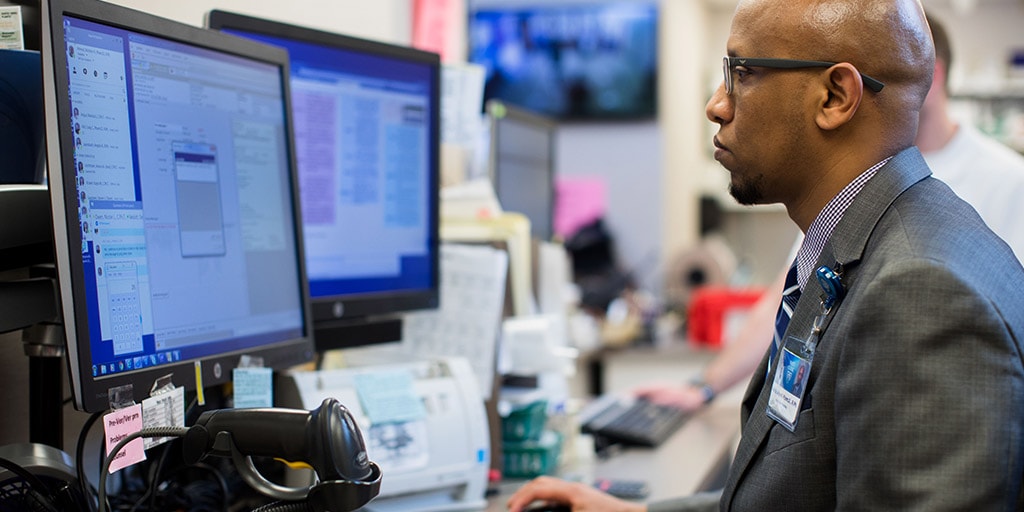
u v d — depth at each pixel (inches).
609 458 86.9
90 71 42.3
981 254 40.8
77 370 39.7
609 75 241.0
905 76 45.4
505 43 243.6
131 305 43.9
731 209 315.3
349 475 35.3
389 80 70.1
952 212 43.1
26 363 52.7
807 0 45.7
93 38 42.6
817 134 46.0
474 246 79.4
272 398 56.1
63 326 39.4
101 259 42.1
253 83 54.9
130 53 44.9
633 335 180.9
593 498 63.2
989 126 281.0
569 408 86.4
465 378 66.1
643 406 104.9
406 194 72.1
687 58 275.3
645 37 239.1
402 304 71.7
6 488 42.3
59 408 47.5
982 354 37.6
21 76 46.3
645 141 243.8
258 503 56.3
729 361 110.1
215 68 51.4
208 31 50.6
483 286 74.8
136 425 42.5
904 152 46.0
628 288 212.5
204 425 36.7
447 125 89.6
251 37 60.9
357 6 99.3
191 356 47.8
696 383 111.2
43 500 43.1
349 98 67.4
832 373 41.9
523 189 111.4
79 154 41.2
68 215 39.8
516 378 81.5
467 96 90.4
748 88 47.0
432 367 66.2
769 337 107.9
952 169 91.9
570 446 84.9
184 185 48.3
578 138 247.9
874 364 39.0
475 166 108.9
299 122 64.3
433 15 121.7
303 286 58.8
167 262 46.6
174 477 57.5
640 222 245.0
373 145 69.3
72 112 40.9
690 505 61.6
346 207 67.7
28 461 42.0
